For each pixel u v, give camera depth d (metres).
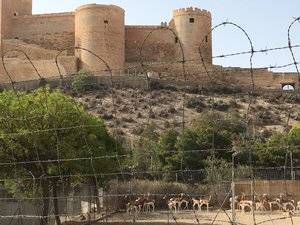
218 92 56.44
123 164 25.50
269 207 28.47
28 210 19.92
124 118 56.09
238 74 65.94
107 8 78.44
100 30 77.94
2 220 19.31
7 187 20.34
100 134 26.67
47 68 75.12
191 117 53.28
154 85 64.69
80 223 21.23
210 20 81.81
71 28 83.94
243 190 31.69
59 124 19.75
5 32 84.81
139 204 24.94
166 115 56.38
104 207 24.75
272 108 49.94
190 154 36.06
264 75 71.25
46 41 84.75
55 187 20.81
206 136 35.84
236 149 16.42
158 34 82.75
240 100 53.44
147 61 82.00
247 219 25.09
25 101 19.97
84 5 79.12
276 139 37.25
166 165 36.12
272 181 32.00
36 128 19.31
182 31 80.75
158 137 42.12
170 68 76.19
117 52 78.50
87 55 77.62
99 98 60.16
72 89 51.34
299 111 40.00
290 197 29.67
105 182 25.41
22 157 20.33
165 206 30.41
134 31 83.81
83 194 25.67
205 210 28.48
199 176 35.88
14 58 76.06
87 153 21.06
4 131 19.61
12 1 86.69
